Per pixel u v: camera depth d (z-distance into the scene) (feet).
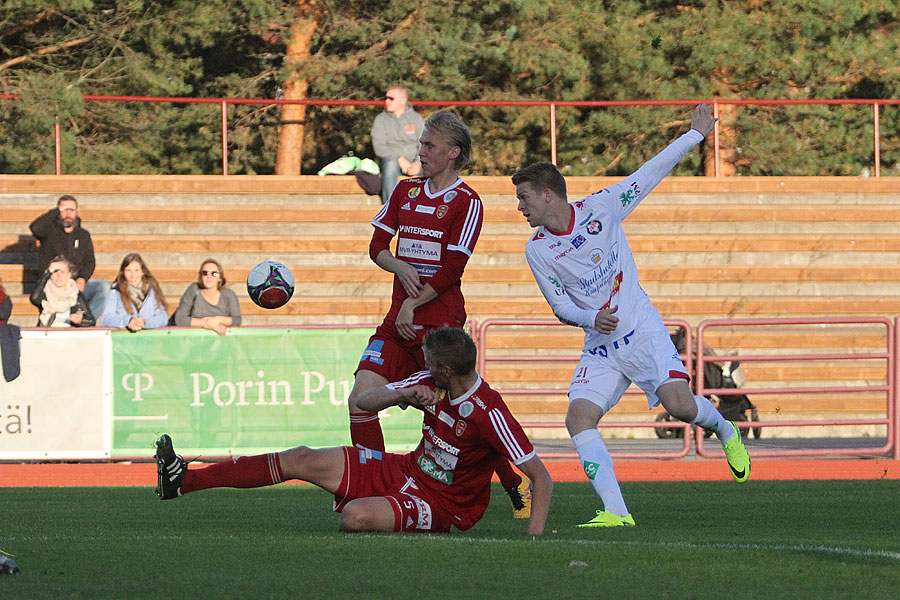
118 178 186.19
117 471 107.55
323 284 169.58
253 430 109.60
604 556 46.47
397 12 264.93
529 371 152.76
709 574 42.55
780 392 113.80
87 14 265.75
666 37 268.41
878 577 42.16
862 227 188.44
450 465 56.95
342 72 268.00
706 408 68.39
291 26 263.90
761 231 186.39
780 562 45.37
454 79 261.44
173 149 280.51
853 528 64.75
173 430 109.40
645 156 277.64
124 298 117.19
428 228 66.59
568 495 86.99
